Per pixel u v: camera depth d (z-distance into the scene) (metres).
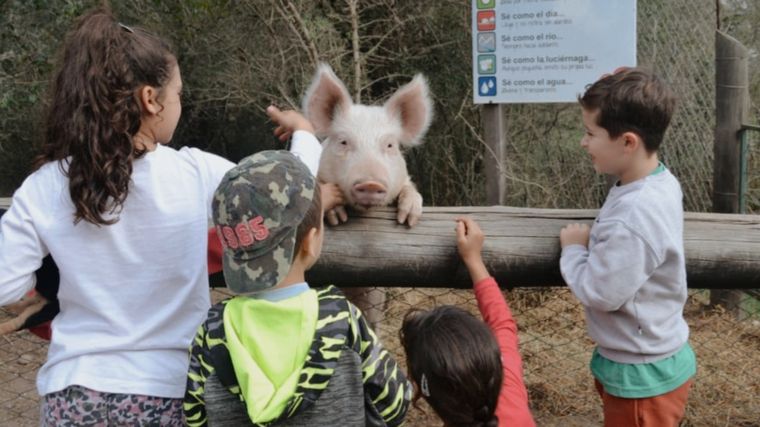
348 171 2.85
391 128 3.14
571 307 5.24
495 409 1.84
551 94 5.02
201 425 1.83
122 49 1.89
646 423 2.39
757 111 7.01
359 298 3.61
